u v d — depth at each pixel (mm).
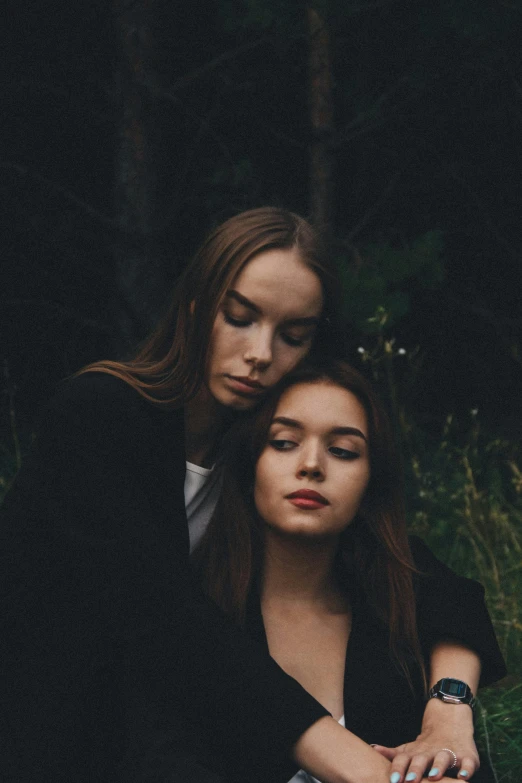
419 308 7863
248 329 2447
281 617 2578
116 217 6055
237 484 2602
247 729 2268
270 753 2256
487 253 7879
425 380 7758
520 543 5090
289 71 7070
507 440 6836
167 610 2332
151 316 5992
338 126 7059
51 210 7262
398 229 7699
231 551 2588
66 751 2385
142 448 2459
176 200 6379
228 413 2646
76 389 2498
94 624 2441
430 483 5402
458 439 6703
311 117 5941
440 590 2688
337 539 2604
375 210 7016
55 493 2447
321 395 2475
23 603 2479
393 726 2514
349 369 2533
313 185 5949
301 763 2260
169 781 2242
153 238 6043
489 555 4949
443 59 6551
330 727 2262
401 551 2635
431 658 2613
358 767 2217
